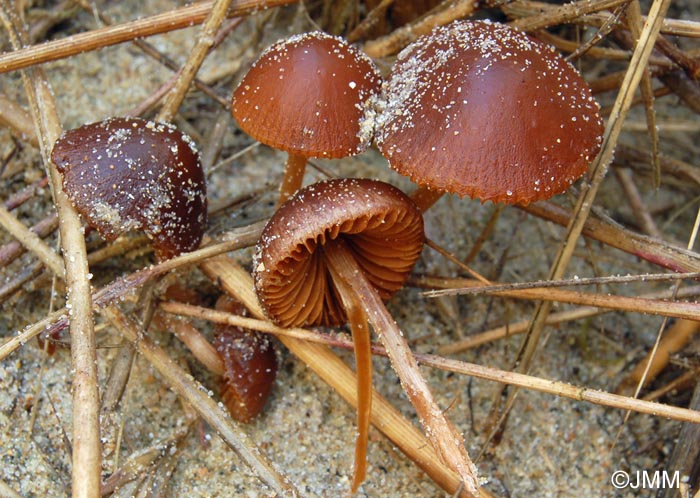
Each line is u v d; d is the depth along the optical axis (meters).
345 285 0.14
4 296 0.15
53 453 0.14
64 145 0.14
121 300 0.15
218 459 0.15
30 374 0.15
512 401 0.15
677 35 0.15
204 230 0.15
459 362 0.14
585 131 0.14
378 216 0.14
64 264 0.14
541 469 0.15
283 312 0.14
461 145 0.13
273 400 0.15
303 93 0.14
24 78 0.15
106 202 0.14
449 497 0.15
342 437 0.15
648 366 0.15
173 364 0.15
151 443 0.15
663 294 0.15
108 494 0.14
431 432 0.14
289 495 0.14
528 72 0.13
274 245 0.14
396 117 0.14
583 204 0.15
